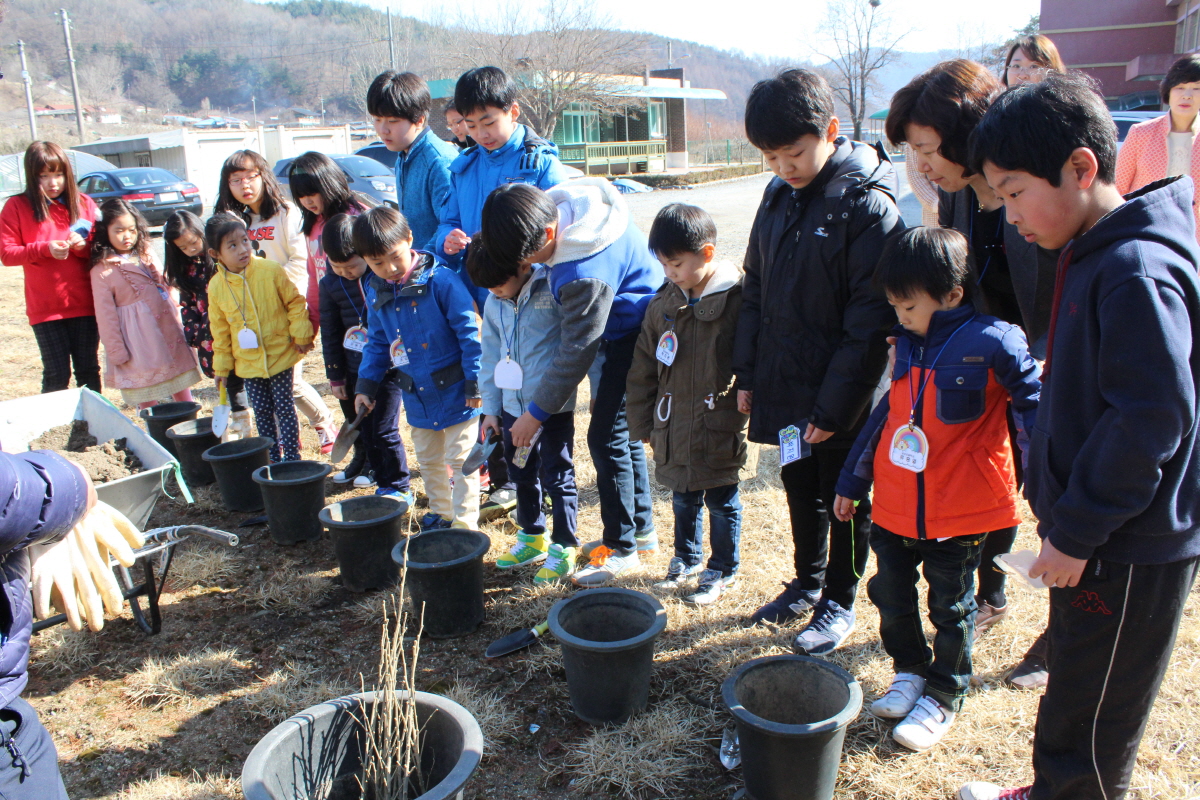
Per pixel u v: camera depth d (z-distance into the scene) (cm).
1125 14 2389
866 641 280
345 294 414
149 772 244
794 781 203
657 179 2794
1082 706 173
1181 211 154
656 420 304
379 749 185
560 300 292
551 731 253
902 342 230
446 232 393
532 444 298
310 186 420
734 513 309
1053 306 168
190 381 510
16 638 147
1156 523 155
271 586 345
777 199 262
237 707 272
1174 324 145
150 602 312
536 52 2989
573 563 338
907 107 219
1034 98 153
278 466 399
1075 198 154
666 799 224
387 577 342
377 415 408
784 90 229
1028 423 207
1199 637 267
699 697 261
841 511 246
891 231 238
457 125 476
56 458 152
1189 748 224
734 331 286
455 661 290
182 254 461
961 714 241
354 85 6656
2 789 141
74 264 489
